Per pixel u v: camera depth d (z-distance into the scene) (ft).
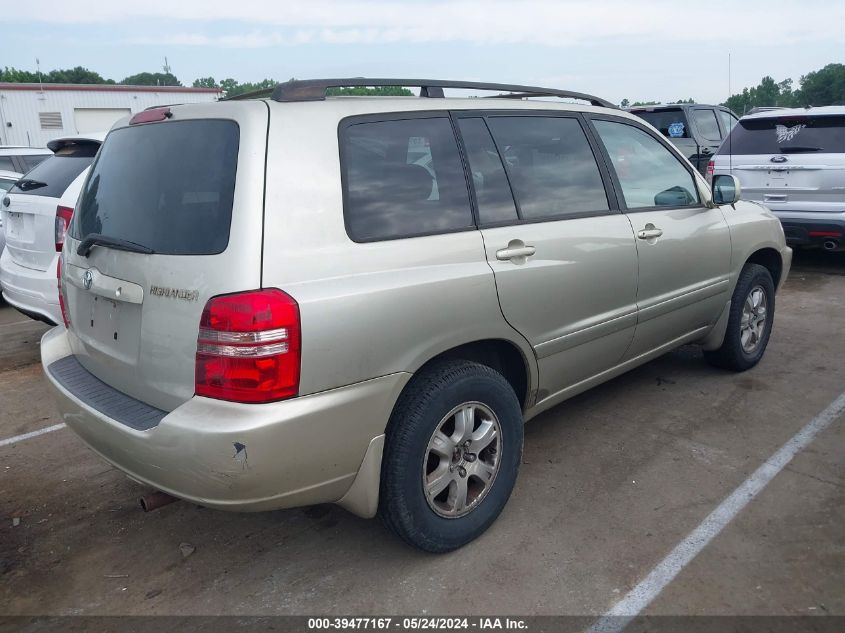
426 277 8.86
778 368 16.40
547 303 10.57
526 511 10.71
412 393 8.96
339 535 10.36
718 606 8.49
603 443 12.88
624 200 12.34
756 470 11.69
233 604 8.93
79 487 12.13
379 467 8.63
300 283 7.82
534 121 11.28
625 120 13.10
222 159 8.15
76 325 10.23
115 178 9.66
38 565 9.93
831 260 29.48
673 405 14.46
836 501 10.66
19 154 27.84
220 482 7.59
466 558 9.62
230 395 7.57
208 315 7.63
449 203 9.62
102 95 100.01
